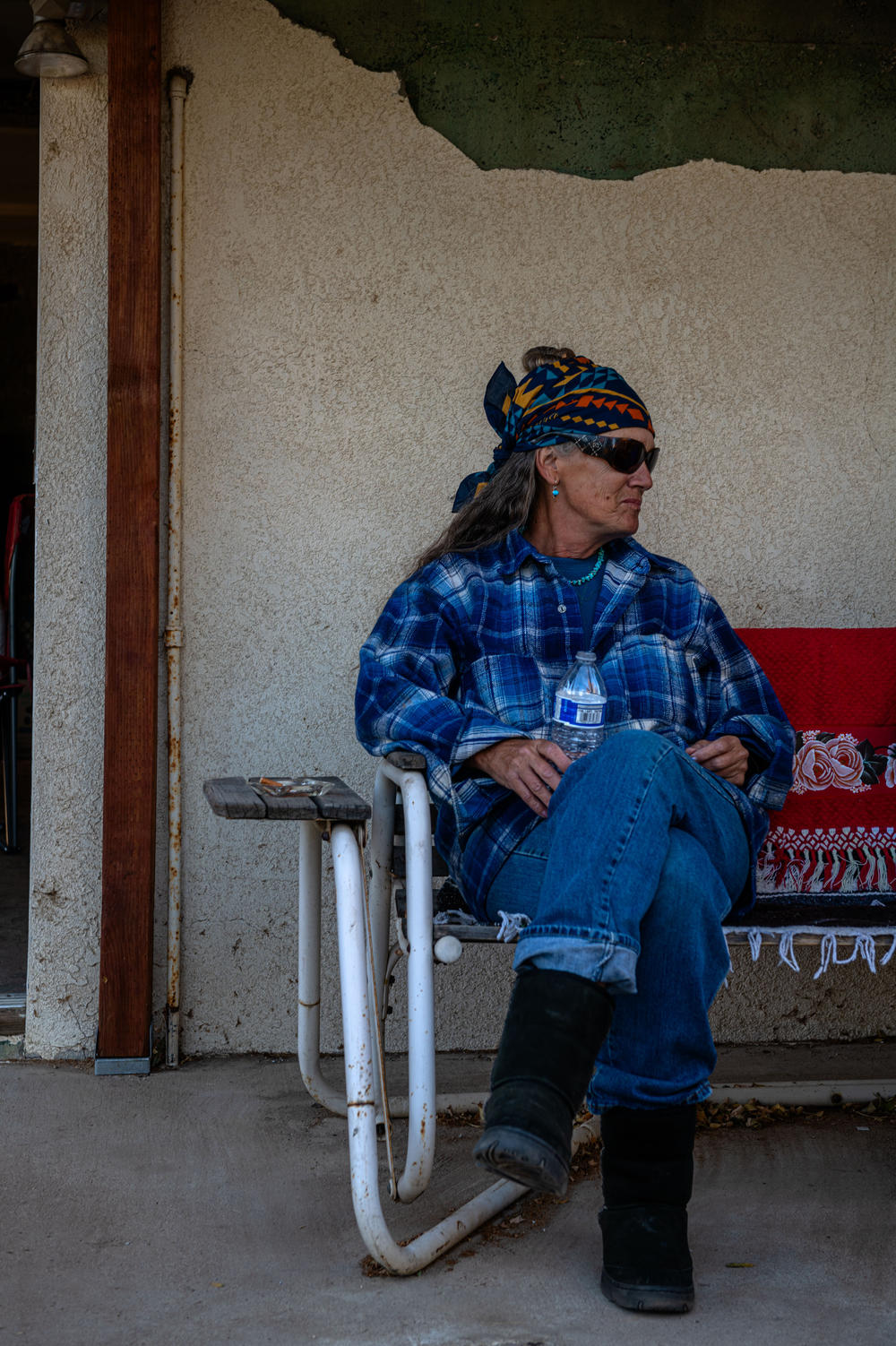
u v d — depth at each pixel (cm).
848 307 343
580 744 241
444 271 329
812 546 343
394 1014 330
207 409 321
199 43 318
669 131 336
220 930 324
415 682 245
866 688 290
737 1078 310
